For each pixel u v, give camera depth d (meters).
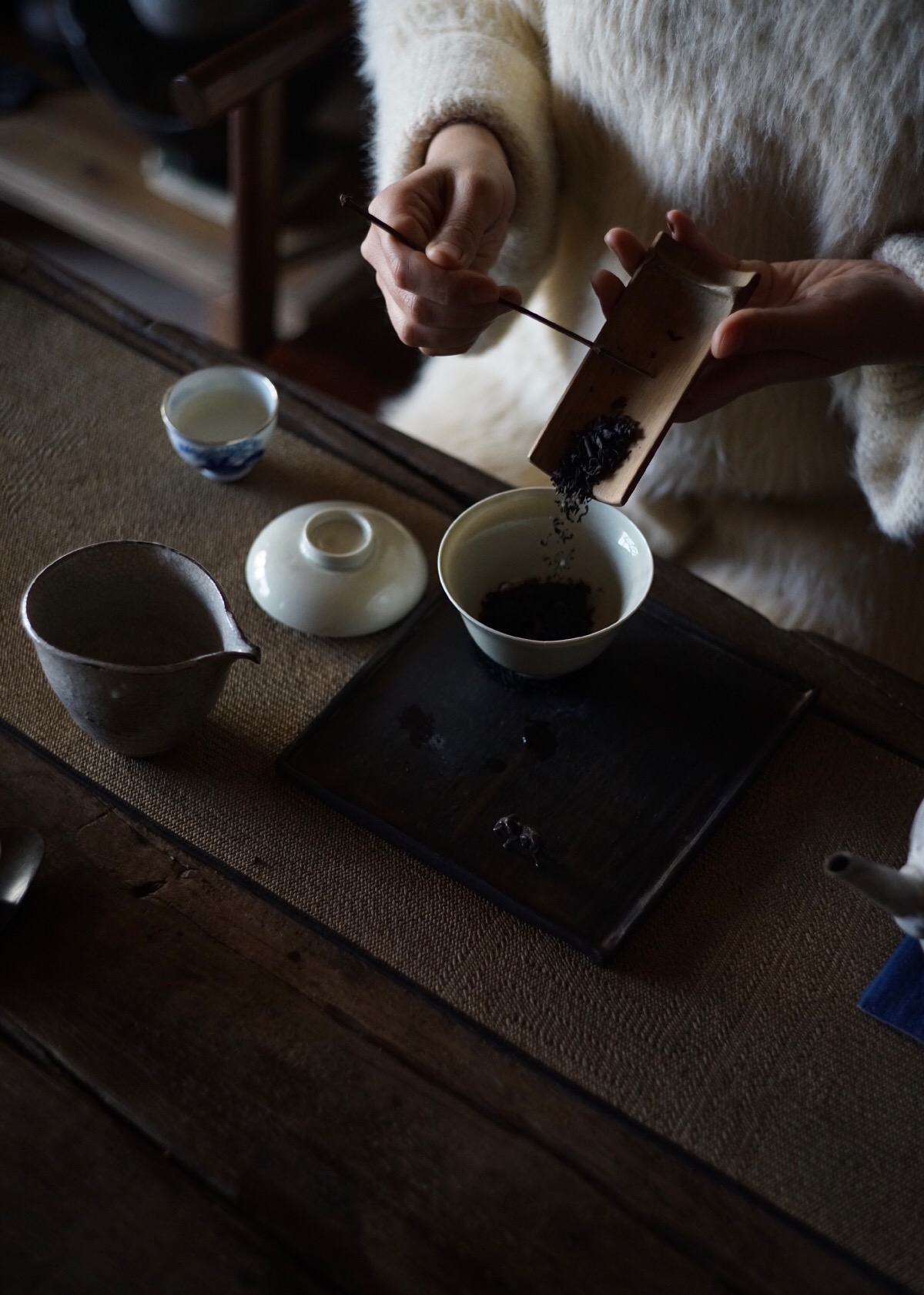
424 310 0.86
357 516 0.89
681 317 0.84
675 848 0.80
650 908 0.78
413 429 1.19
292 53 1.11
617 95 0.96
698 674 0.86
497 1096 0.73
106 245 1.75
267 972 0.76
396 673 0.85
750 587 1.12
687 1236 0.70
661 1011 0.76
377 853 0.79
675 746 0.83
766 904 0.79
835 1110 0.74
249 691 0.84
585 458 0.84
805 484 1.08
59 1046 0.73
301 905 0.78
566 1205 0.71
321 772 0.81
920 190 0.93
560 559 0.88
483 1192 0.71
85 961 0.75
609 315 0.84
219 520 0.91
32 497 0.91
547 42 1.01
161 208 1.72
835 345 0.88
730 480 1.08
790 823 0.82
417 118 0.97
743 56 0.91
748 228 0.98
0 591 0.87
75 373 0.98
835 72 0.89
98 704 0.77
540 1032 0.75
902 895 0.71
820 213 0.96
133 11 1.57
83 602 0.81
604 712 0.84
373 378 1.38
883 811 0.82
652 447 0.82
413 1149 0.72
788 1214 0.71
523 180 0.98
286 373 1.36
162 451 0.94
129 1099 0.72
